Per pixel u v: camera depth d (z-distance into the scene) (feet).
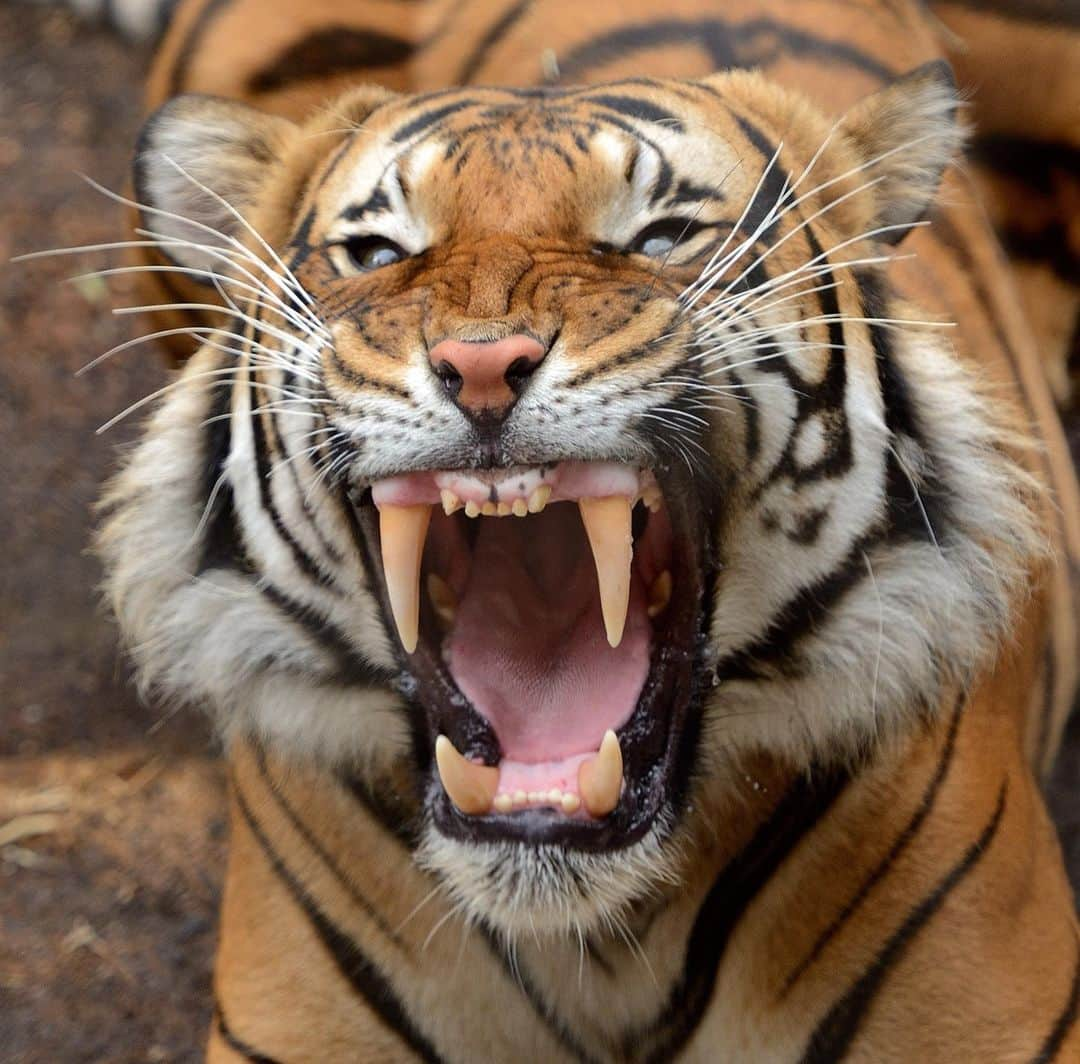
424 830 18.03
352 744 18.61
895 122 19.49
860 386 17.70
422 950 18.93
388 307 16.58
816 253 17.88
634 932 18.53
